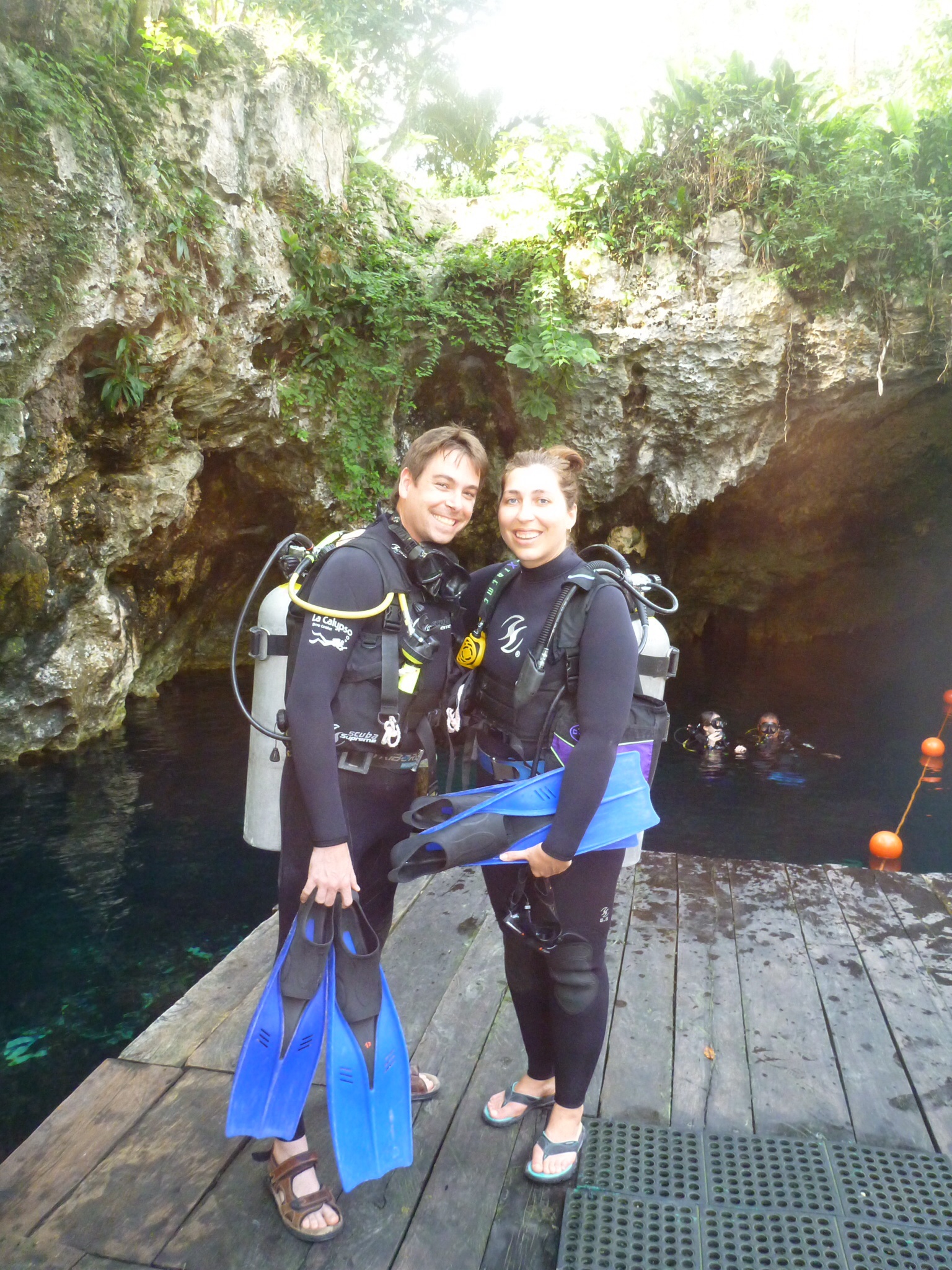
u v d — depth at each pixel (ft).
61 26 19.58
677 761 26.43
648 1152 6.89
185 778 21.68
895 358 29.53
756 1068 8.17
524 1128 7.30
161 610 31.53
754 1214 6.23
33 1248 5.95
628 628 6.12
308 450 29.37
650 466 32.50
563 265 29.48
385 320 27.94
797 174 28.71
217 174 22.90
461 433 6.22
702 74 30.83
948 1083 8.00
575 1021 6.48
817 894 12.03
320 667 5.73
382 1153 5.97
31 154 18.13
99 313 20.72
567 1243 5.97
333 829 5.64
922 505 44.65
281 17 28.12
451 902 11.47
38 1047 10.89
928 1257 5.84
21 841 17.46
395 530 6.20
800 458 37.50
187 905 14.73
